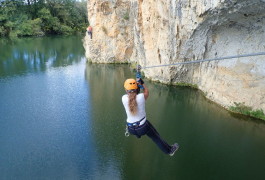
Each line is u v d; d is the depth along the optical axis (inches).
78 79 847.7
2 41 1738.4
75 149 424.8
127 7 1020.5
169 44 668.7
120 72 940.0
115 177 361.1
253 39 510.0
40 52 1381.6
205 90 657.0
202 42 607.5
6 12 1988.2
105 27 1063.6
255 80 513.7
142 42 802.2
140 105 159.8
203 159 392.8
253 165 378.6
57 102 629.9
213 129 480.7
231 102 555.5
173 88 717.9
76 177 362.3
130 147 428.8
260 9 431.2
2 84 780.6
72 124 509.0
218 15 490.6
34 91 717.9
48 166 386.3
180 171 366.3
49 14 2201.0
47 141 449.4
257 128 487.8
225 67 573.0
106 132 476.4
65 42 1809.8
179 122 510.0
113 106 601.0
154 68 767.1
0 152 419.5
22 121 525.7
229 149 419.2
